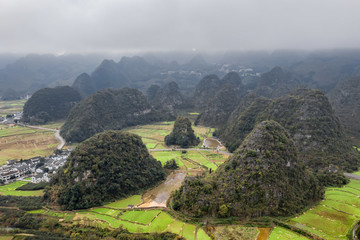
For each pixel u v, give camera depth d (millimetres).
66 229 105938
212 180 125312
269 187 114188
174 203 121062
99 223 109375
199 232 101000
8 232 103250
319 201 125250
